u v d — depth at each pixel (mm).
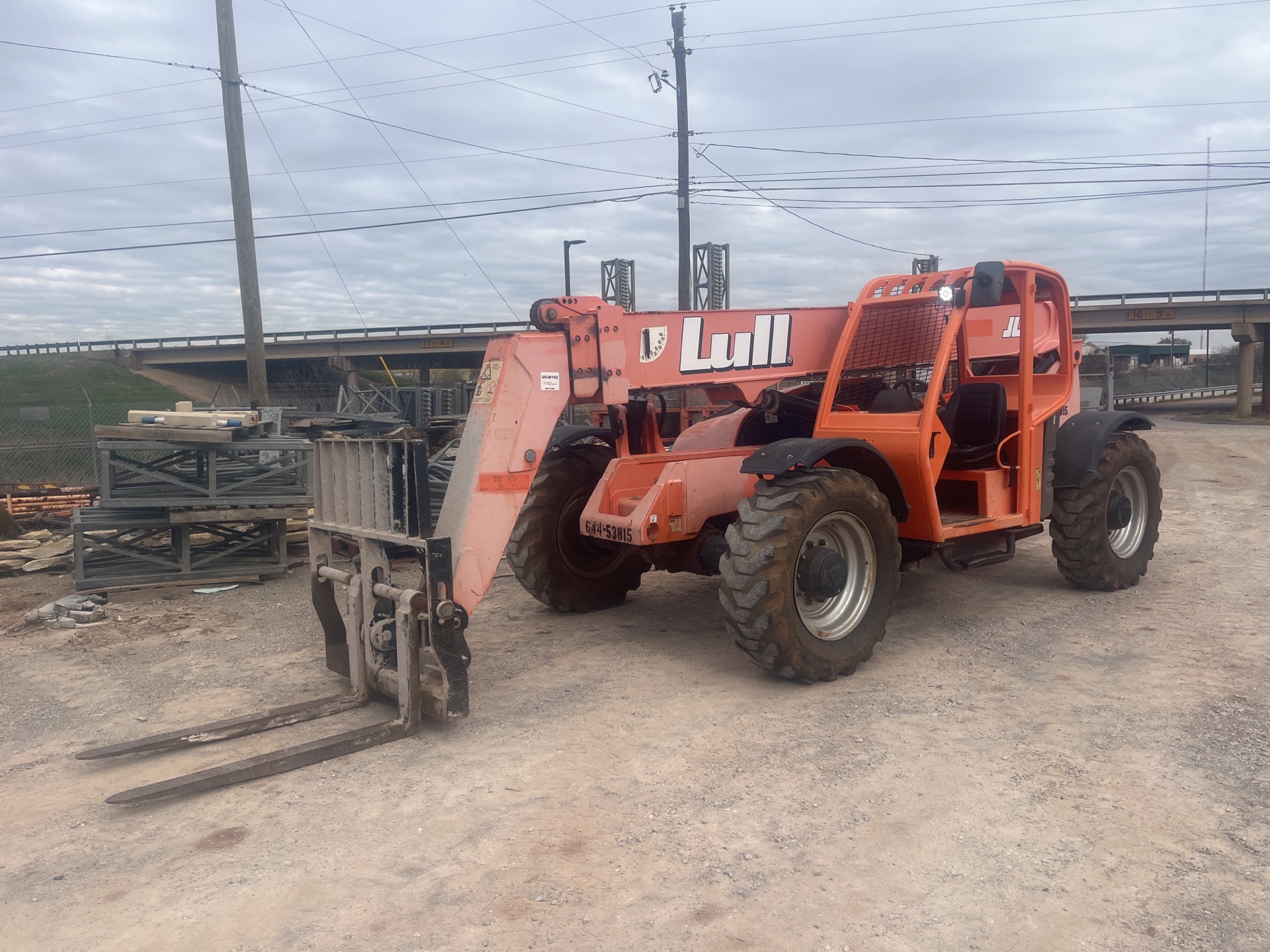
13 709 4707
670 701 4496
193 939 2633
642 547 5523
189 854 3129
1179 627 5539
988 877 2848
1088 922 2600
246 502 7598
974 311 6227
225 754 3982
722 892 2805
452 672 4098
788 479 4602
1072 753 3738
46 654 5680
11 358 61062
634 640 5598
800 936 2576
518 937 2602
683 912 2705
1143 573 6641
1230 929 2555
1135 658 4977
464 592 4207
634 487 5469
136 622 6391
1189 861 2898
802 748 3871
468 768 3758
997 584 6820
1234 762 3611
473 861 3025
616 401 4719
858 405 5965
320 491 4738
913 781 3525
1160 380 61469
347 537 4625
